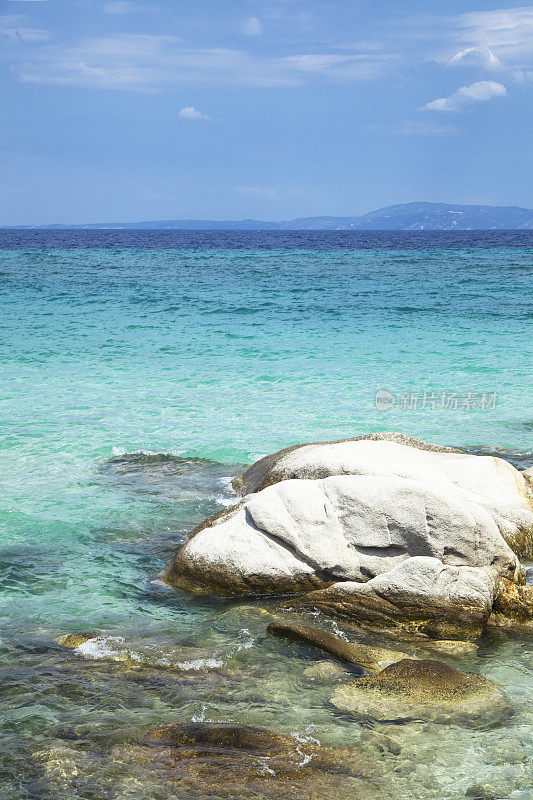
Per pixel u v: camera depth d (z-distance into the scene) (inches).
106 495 418.3
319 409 611.2
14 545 351.9
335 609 292.0
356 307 1359.5
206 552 315.6
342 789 186.5
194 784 187.9
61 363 815.7
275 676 243.4
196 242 5639.8
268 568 307.7
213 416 589.3
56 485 434.3
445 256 3319.4
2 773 193.8
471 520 294.5
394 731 211.8
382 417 585.3
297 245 4896.7
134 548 350.6
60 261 2906.0
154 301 1451.8
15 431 545.3
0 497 413.7
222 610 295.4
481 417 589.3
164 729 211.5
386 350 898.7
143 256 3366.1
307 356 859.4
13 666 246.5
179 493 420.8
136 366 798.5
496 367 788.0
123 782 189.3
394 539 298.7
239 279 2026.3
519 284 1843.0
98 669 245.1
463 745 205.6
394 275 2167.8
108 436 534.6
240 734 207.5
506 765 197.5
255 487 384.8
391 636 279.0
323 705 225.5
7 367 790.5
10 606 293.1
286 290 1694.1
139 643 265.0
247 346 930.7
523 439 529.0
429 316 1229.1
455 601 280.8
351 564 300.0
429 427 559.8
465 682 234.1
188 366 799.7
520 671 250.7
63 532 367.9
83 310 1309.1
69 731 211.5
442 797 184.7
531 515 329.7
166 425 563.5
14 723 215.3
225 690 233.9
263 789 185.8
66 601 299.3
